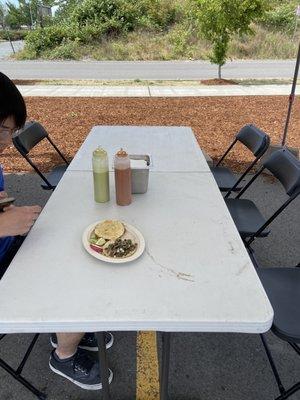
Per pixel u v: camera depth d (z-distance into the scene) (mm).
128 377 1649
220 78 10078
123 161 1425
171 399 1555
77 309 973
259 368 1716
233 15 8570
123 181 1453
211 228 1362
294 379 1661
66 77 10867
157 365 1710
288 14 18359
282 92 8312
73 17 17812
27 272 1114
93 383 1575
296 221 2969
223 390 1603
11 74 11430
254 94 8062
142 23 18109
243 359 1761
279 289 1625
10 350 1802
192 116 6102
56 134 5043
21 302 994
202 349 1810
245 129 2764
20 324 934
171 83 9633
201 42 16422
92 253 1177
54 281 1077
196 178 1807
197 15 9078
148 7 18344
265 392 1598
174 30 17703
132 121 5746
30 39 16750
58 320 938
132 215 1440
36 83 9430
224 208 1507
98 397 1562
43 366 1709
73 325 941
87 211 1466
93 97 7598
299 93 8172
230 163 4117
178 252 1220
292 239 2715
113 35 17609
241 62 14609
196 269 1140
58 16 24672
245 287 1067
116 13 17656
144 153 2168
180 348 1812
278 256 2512
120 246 1197
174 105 6895
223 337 1882
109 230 1269
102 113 6203
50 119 5773
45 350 1796
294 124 5641
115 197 1580
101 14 17547
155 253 1212
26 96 7531
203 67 13180
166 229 1350
